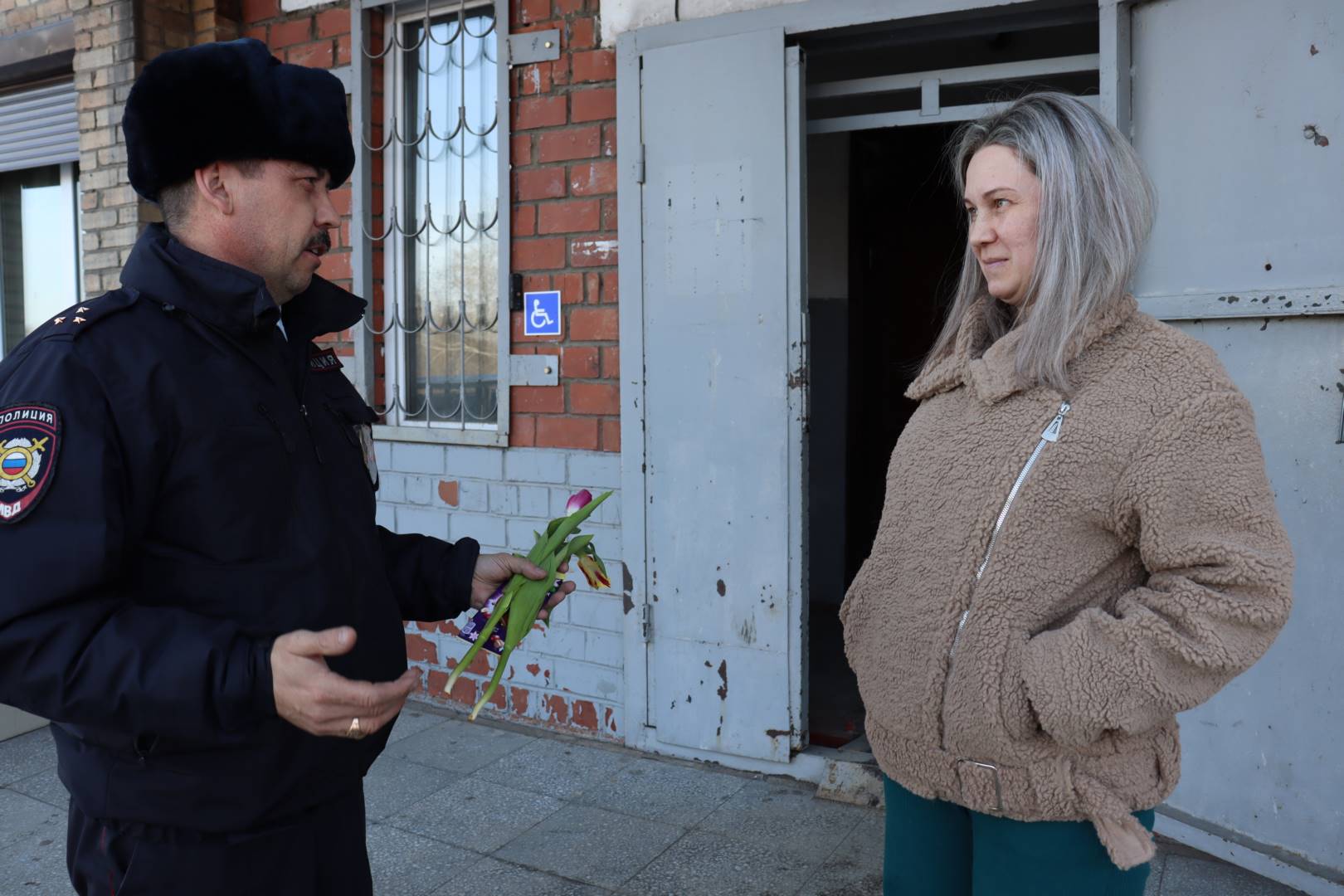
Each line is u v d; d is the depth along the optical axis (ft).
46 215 17.79
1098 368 4.52
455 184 13.30
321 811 4.84
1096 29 13.56
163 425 4.25
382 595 5.11
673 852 9.68
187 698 3.81
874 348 19.83
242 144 4.47
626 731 12.02
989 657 4.50
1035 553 4.48
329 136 4.68
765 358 10.77
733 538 11.10
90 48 14.74
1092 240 4.51
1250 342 8.61
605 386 11.85
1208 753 9.11
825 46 10.77
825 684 14.40
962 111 10.56
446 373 13.62
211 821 4.38
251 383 4.58
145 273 4.50
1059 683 4.30
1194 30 8.72
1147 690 4.22
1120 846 4.41
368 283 13.67
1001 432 4.61
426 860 9.62
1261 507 4.23
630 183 11.33
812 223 18.17
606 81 11.60
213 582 4.36
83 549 3.89
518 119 12.16
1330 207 8.09
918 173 19.54
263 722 4.38
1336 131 8.02
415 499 13.50
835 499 18.43
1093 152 4.54
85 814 4.48
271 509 4.53
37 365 4.13
